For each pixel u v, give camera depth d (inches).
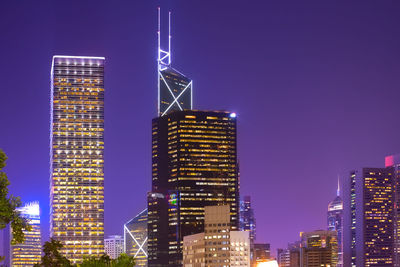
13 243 4101.9
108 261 7337.6
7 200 4072.3
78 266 7544.3
